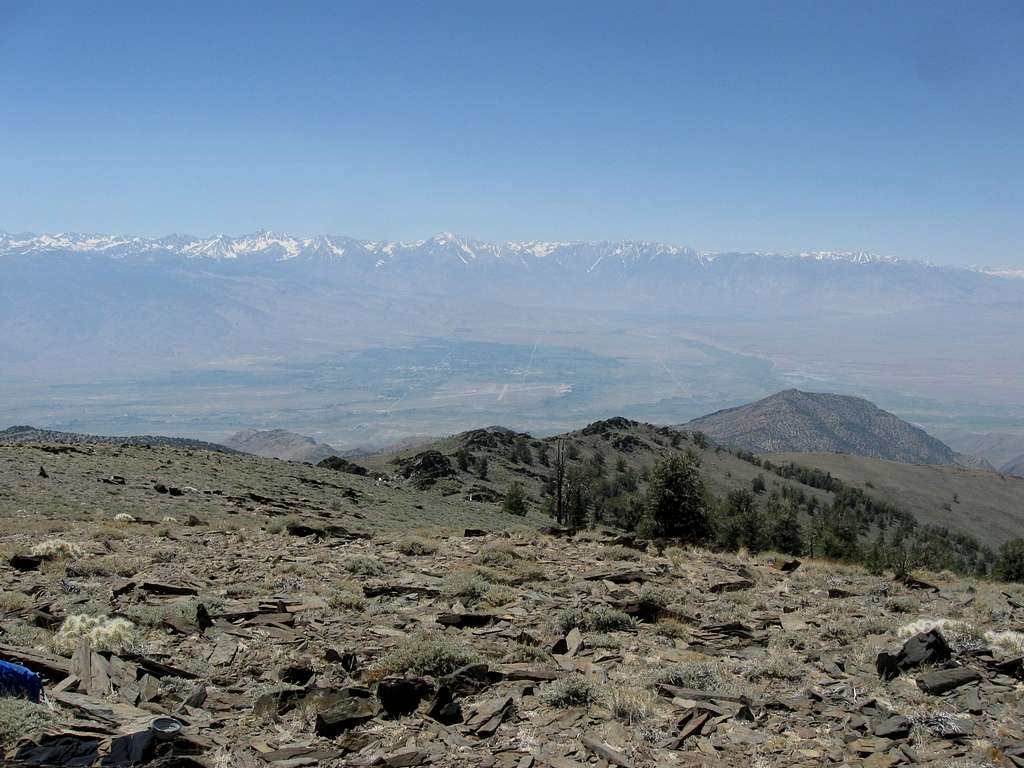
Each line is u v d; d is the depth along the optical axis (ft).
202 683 36.09
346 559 72.59
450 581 61.77
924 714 33.58
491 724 31.60
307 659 40.22
